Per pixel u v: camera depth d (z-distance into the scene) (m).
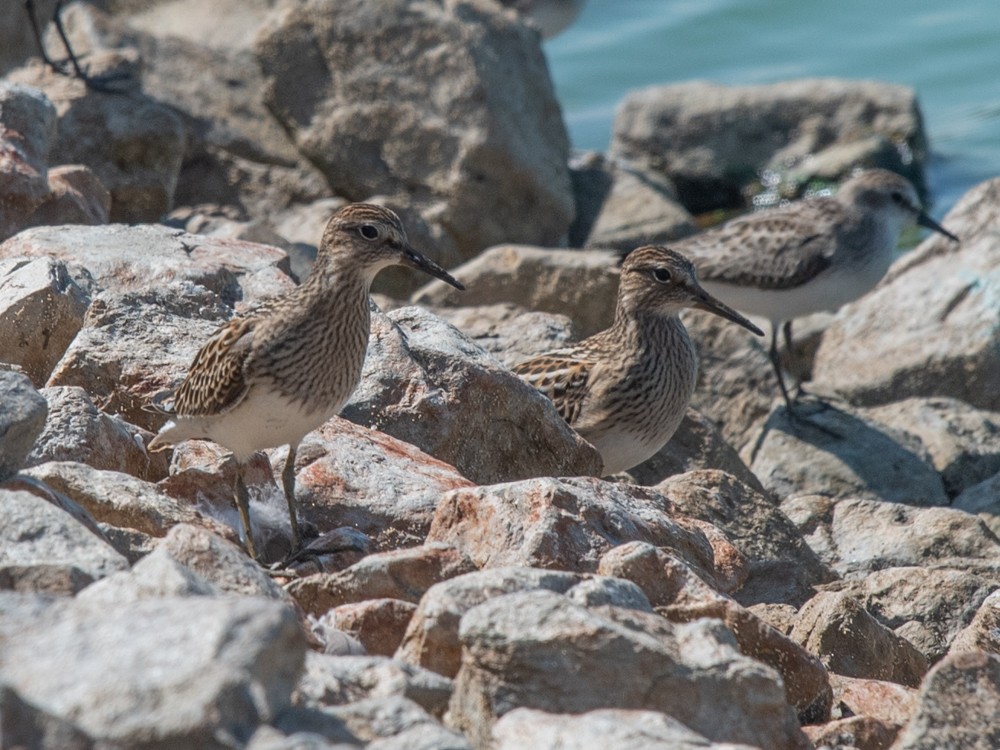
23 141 16.47
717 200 31.11
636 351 14.26
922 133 30.77
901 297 20.28
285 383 10.25
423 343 12.69
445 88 24.59
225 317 13.07
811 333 20.97
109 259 13.55
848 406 18.25
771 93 31.33
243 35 26.36
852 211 19.20
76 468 9.75
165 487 10.72
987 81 34.44
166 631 6.34
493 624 7.46
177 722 5.93
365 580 9.38
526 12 33.47
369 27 24.64
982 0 37.88
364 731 6.61
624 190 27.02
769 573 12.52
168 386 11.82
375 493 10.98
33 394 9.00
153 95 24.78
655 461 15.74
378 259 10.60
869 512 14.21
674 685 7.52
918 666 10.78
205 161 24.44
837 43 36.78
